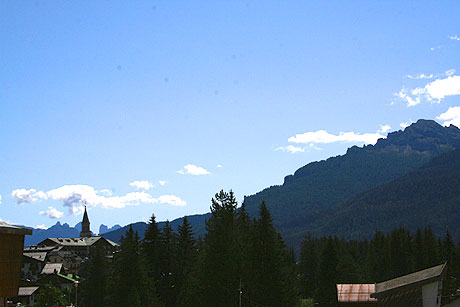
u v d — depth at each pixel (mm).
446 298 48781
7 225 36312
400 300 42875
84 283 97688
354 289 57469
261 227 79000
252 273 76375
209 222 78688
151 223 90938
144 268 80938
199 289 74688
